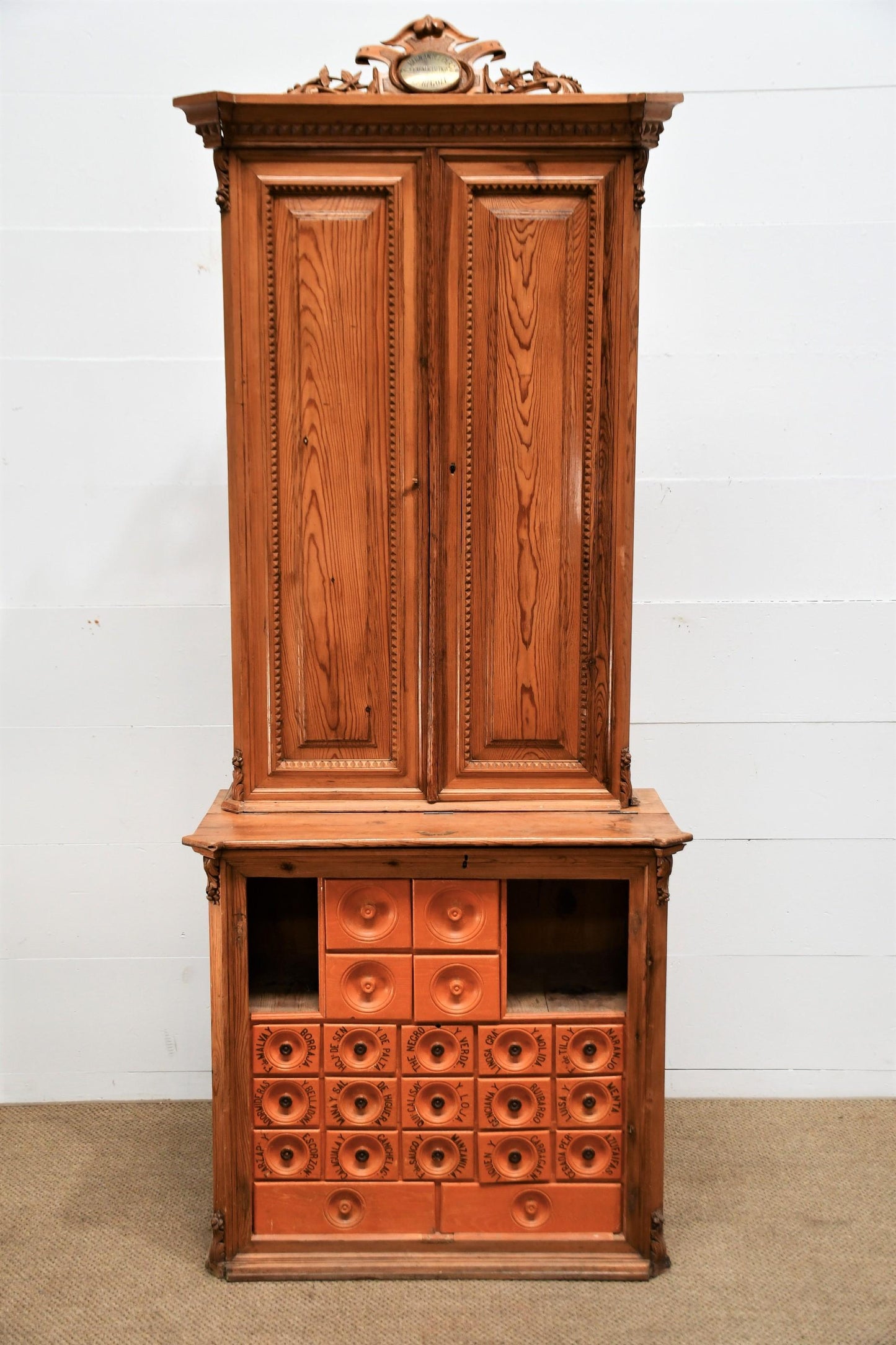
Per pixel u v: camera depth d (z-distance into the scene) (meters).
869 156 2.80
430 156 2.13
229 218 2.15
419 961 2.23
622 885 2.58
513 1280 2.27
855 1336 2.09
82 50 2.76
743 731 2.95
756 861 2.98
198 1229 2.43
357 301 2.18
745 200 2.81
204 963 3.00
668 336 2.85
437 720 2.27
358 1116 2.28
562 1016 2.25
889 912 3.00
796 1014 3.02
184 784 2.96
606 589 2.25
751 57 2.77
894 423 2.86
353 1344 2.07
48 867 2.97
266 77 2.78
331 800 2.31
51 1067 3.02
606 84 2.78
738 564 2.91
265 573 2.24
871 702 2.94
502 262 2.17
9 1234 2.41
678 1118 2.91
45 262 2.80
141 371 2.85
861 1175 2.63
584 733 2.30
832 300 2.84
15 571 2.88
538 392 2.21
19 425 2.85
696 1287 2.24
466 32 2.78
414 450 2.22
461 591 2.25
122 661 2.92
